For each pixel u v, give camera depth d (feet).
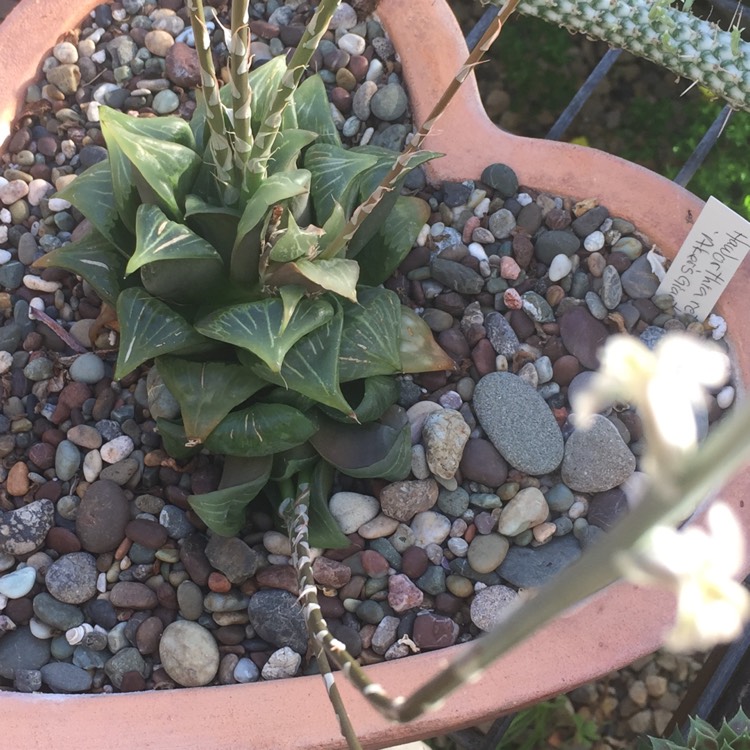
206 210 0.79
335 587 0.91
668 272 1.02
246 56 0.65
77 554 0.91
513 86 1.45
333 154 0.88
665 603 0.88
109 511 0.91
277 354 0.77
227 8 1.14
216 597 0.90
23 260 1.03
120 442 0.95
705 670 1.13
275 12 1.13
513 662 0.86
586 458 0.95
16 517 0.91
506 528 0.94
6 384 0.98
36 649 0.89
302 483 0.90
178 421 0.89
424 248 1.05
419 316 1.00
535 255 1.06
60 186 1.05
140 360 0.81
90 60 1.10
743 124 1.40
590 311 1.03
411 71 1.09
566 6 1.06
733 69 1.05
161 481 0.95
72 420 0.97
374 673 0.86
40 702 0.83
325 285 0.78
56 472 0.95
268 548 0.92
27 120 1.08
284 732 0.82
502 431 0.96
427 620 0.90
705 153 1.23
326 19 0.63
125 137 0.78
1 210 1.04
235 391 0.84
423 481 0.95
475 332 1.02
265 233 0.77
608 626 0.87
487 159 1.07
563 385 1.02
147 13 1.13
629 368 0.23
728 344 1.03
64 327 1.01
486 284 1.04
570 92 1.45
